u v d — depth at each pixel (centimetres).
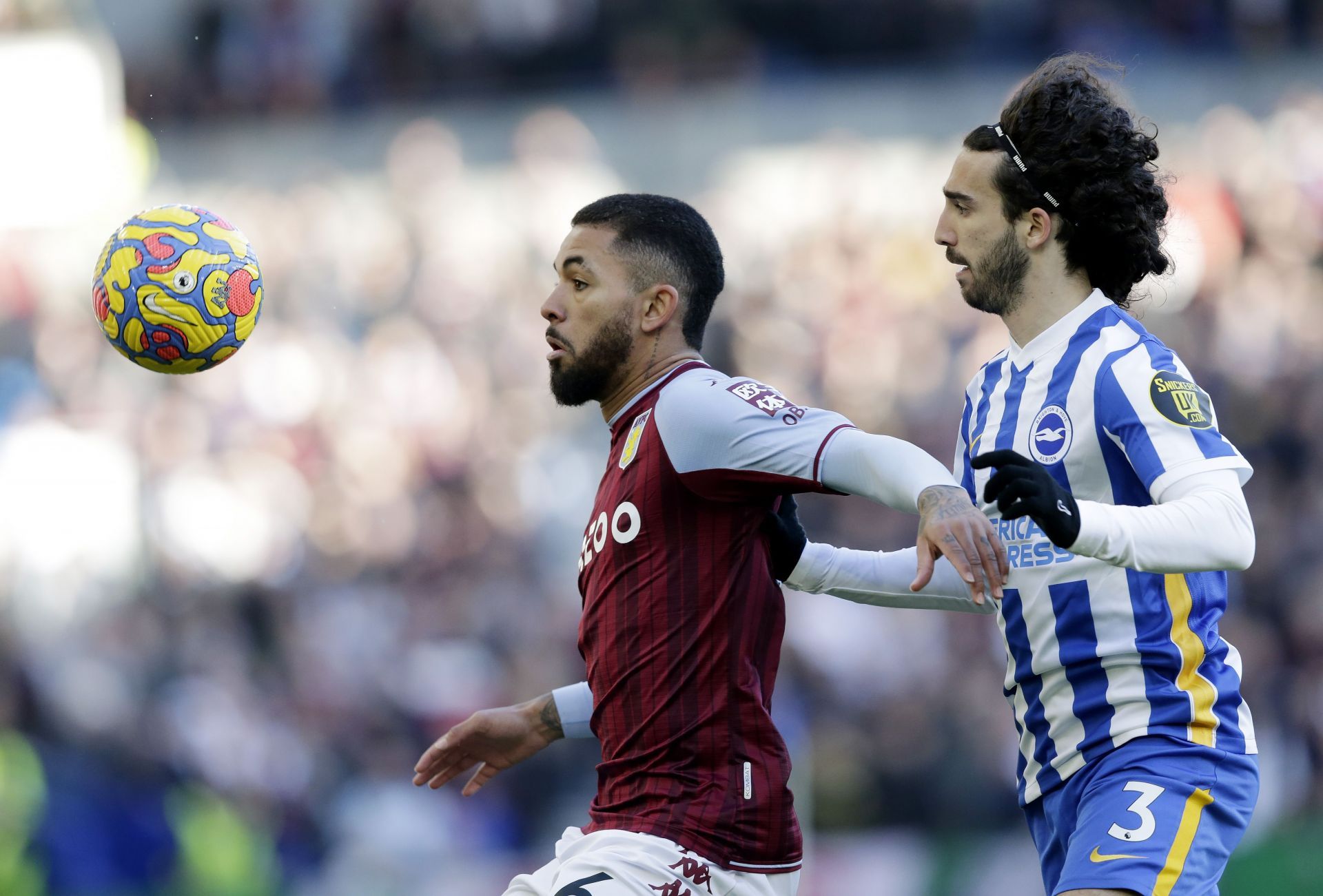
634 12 4941
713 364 4331
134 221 1270
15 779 3027
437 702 3591
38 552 4069
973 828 3027
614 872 1148
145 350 1255
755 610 1184
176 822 3120
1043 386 1216
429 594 3916
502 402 4362
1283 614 3522
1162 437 1133
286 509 4150
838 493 1129
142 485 4209
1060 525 1038
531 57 4941
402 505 4122
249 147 4903
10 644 3353
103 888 2988
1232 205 4381
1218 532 1078
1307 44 4647
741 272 4456
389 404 4372
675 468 1163
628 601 1185
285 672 3666
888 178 4581
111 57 5109
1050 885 1248
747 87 4728
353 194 4778
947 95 4625
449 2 5053
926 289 4384
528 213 4681
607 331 1224
